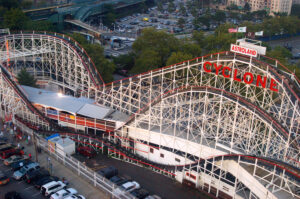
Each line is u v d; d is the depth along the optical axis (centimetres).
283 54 16700
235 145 7250
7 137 8369
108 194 6378
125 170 7506
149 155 8094
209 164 7444
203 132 7494
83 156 7900
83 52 11075
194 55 15838
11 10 18925
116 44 19775
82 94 10875
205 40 17775
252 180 6203
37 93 9888
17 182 6656
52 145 7675
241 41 7831
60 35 12888
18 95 9081
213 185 6844
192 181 7044
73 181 6756
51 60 12800
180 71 13062
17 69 13038
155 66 14688
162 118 7800
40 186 6412
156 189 6881
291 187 6184
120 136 8444
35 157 7575
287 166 5684
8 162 7131
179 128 7806
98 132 8962
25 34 11575
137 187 6656
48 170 7062
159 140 7888
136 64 14838
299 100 6769
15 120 8862
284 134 6500
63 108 8956
